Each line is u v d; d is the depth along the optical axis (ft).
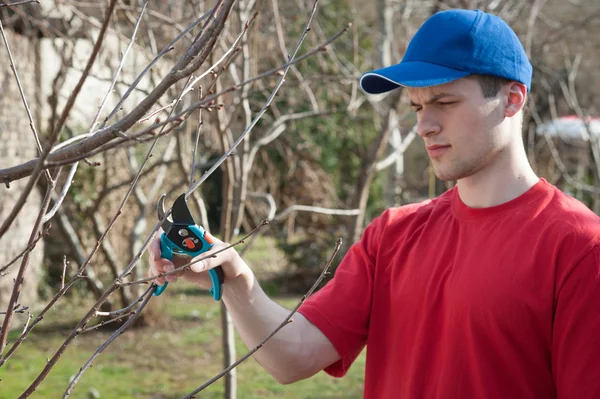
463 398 5.53
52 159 4.40
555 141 29.25
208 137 19.57
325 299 6.56
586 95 42.83
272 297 32.65
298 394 20.44
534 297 5.30
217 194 37.91
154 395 20.34
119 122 4.25
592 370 5.09
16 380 20.93
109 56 16.66
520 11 21.58
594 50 43.86
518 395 5.37
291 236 37.47
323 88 25.45
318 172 33.94
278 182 34.50
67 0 14.56
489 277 5.45
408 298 6.05
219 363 23.39
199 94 5.43
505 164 5.74
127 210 33.06
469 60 5.56
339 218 34.17
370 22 32.35
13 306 4.58
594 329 5.10
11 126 27.25
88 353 23.98
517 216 5.57
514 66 5.66
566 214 5.41
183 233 5.41
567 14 44.70
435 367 5.79
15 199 27.61
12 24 23.04
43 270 30.81
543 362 5.35
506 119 5.72
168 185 31.12
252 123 5.35
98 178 30.66
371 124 34.58
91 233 31.58
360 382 21.48
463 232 5.83
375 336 6.38
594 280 5.12
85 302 30.60
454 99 5.60
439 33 5.75
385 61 22.48
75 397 19.83
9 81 26.76
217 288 5.78
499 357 5.39
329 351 6.45
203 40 4.36
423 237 6.15
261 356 6.30
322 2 27.89
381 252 6.44
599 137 29.09
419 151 43.06
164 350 24.48
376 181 35.17
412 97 5.92
